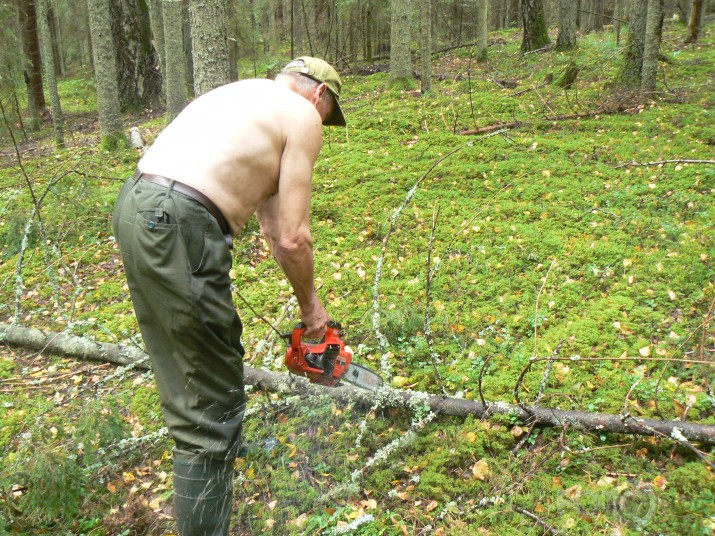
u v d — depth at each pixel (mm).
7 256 5320
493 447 2562
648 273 3906
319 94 2404
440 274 4258
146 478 2711
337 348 2549
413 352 3350
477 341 3379
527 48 15141
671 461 2414
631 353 3141
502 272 4188
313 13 17609
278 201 2221
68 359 3799
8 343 3961
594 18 20656
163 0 8633
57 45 25531
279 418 2949
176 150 2045
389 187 6059
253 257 4910
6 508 2385
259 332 3734
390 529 2266
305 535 2283
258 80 2264
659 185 5254
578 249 4316
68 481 2434
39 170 8195
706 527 2045
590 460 2455
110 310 4344
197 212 1959
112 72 8672
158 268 1926
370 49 17312
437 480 2430
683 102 8148
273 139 2109
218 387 2082
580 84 10172
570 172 5902
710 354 3006
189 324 1961
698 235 4266
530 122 7824
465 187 5895
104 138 8820
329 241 5094
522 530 2178
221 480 2113
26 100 17594
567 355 3158
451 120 8555
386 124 8500
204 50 5523
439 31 20734
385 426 2809
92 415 2684
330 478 2574
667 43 13773
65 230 5570
